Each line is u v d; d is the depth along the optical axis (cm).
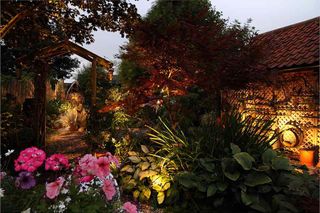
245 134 432
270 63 901
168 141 488
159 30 515
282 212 313
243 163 359
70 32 674
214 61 536
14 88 891
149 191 436
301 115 831
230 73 591
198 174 404
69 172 302
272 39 1080
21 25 630
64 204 233
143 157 483
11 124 620
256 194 351
